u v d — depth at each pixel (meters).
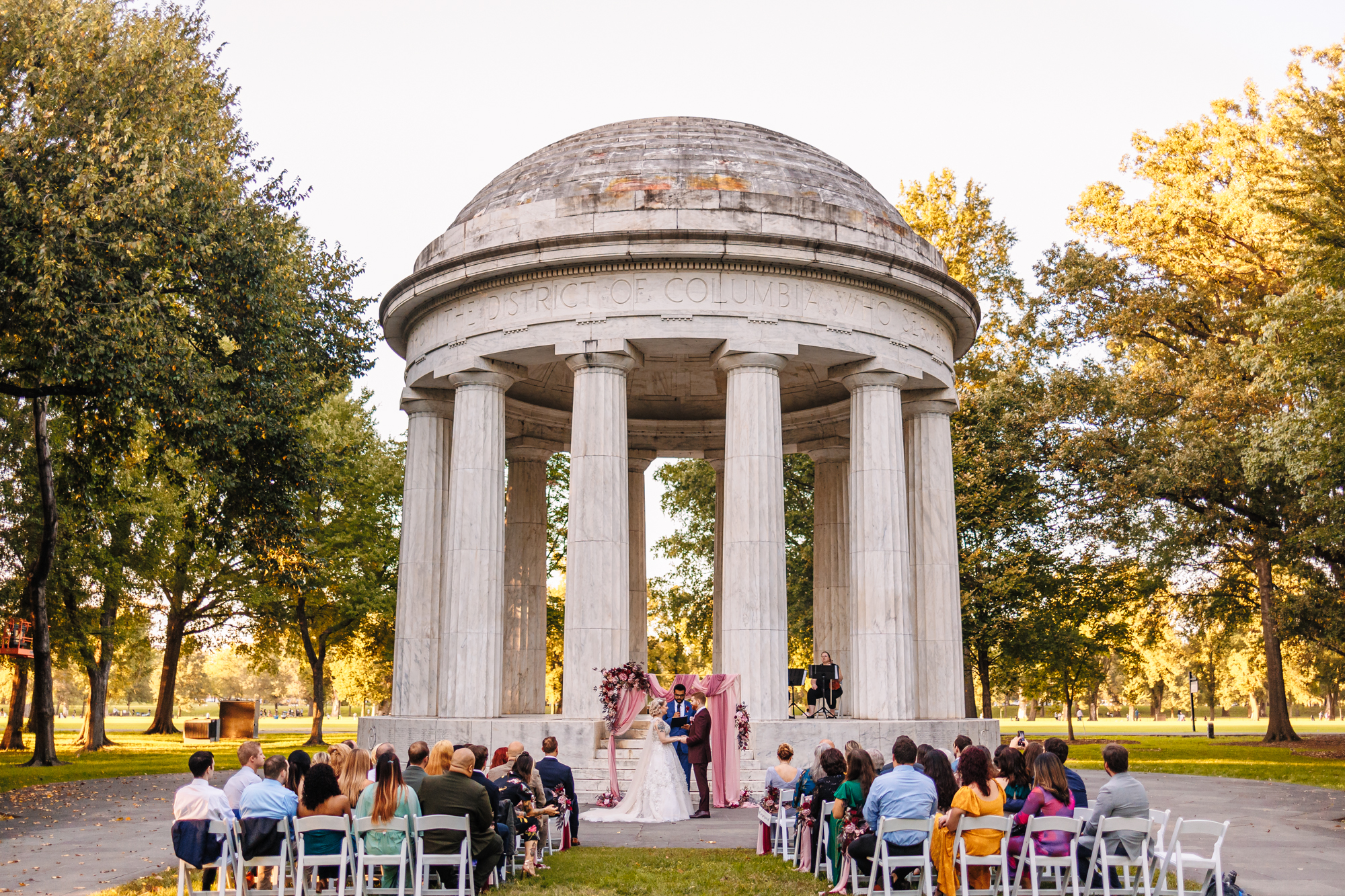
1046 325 65.06
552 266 33.22
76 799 32.16
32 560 49.03
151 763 48.78
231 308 35.28
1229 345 56.53
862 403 34.91
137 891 17.02
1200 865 14.83
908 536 35.22
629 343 32.91
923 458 38.28
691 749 26.55
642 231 32.03
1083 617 63.66
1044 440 59.94
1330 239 38.53
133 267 30.22
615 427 32.66
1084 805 17.27
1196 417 54.12
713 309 32.62
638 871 18.39
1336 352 38.81
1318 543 50.53
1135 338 63.69
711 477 74.12
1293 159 49.69
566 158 37.56
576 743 29.86
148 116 32.19
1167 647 124.50
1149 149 64.31
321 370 45.34
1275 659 64.38
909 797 15.65
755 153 36.88
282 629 71.75
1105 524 59.00
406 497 38.38
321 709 66.56
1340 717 172.12
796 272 33.41
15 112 29.80
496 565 34.19
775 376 32.84
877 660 33.19
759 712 30.67
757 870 18.50
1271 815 28.17
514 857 18.62
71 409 35.62
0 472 47.97
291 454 38.81
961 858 14.71
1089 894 15.41
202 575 69.56
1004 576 56.06
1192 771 43.72
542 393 43.81
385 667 79.69
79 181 28.05
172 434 34.19
